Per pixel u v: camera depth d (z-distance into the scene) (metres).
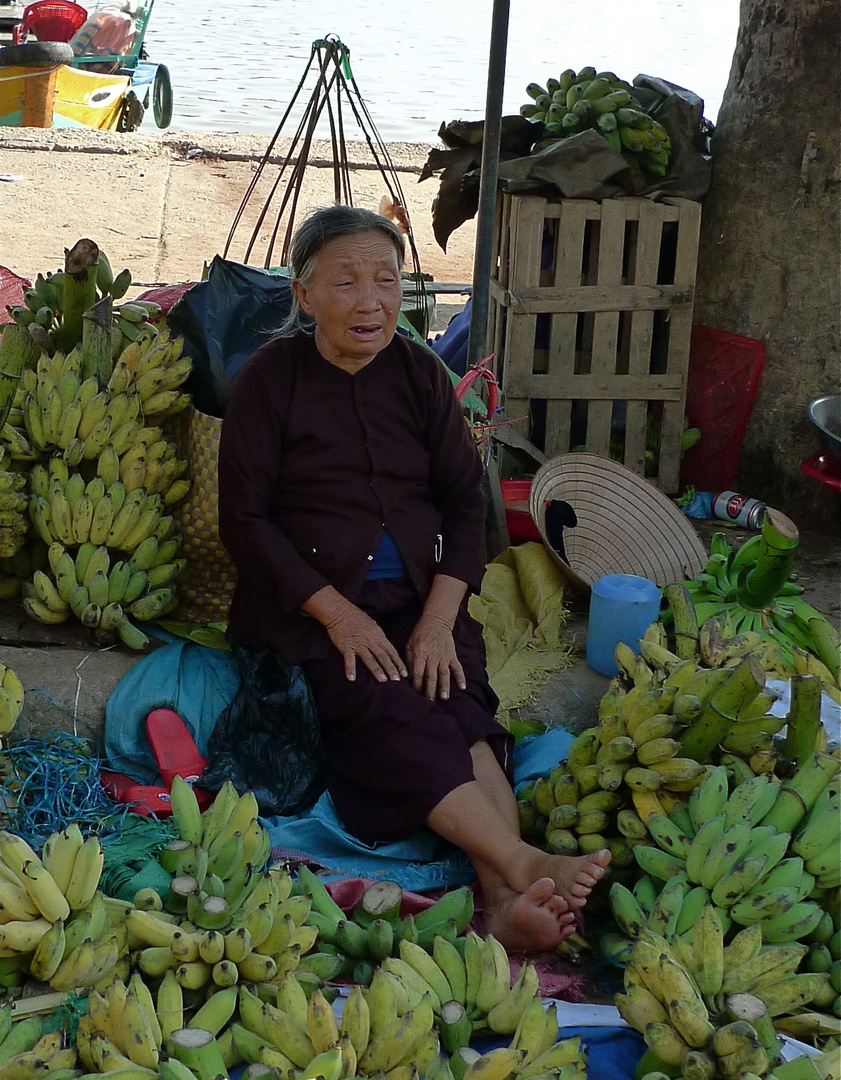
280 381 2.82
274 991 2.15
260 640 2.85
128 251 8.09
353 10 28.33
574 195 4.23
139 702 2.97
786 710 3.00
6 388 3.27
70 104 12.52
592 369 4.41
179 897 2.24
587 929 2.59
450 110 14.90
